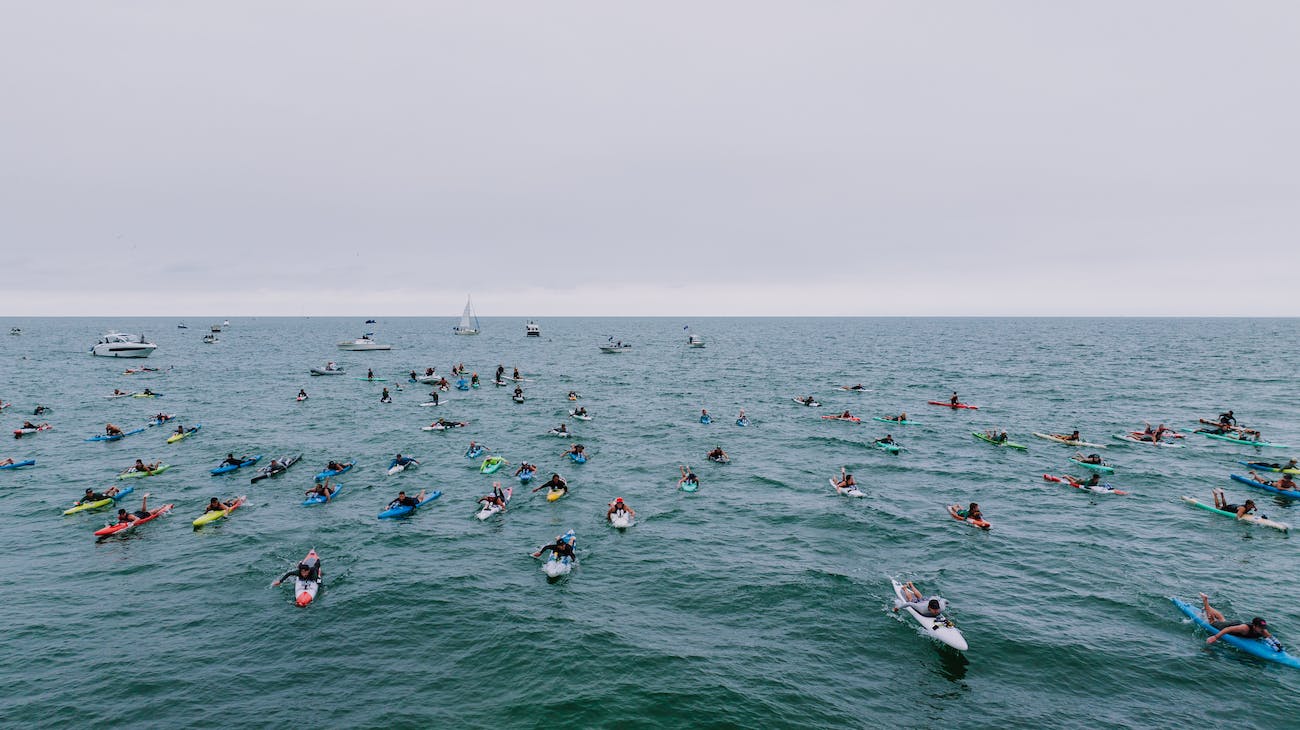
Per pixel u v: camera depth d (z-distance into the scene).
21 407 72.06
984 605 26.61
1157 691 21.06
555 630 24.89
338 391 86.81
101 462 48.28
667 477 45.25
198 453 51.22
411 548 32.59
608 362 132.25
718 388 91.00
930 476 45.12
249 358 137.12
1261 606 26.27
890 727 19.44
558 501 39.75
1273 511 37.41
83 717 19.69
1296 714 19.92
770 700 20.72
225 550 32.12
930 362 128.62
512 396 82.44
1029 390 86.06
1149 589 27.84
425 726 19.47
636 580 29.12
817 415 68.75
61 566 30.19
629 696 20.89
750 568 30.28
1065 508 38.22
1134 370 109.12
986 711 20.17
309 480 43.97
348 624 25.30
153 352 151.88
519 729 19.36
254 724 19.50
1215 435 56.78
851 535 34.25
